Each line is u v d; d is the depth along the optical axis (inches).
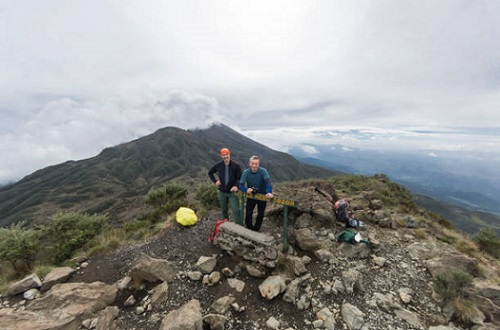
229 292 162.2
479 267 181.0
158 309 152.6
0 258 220.2
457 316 138.4
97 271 205.6
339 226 251.6
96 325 139.7
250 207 207.9
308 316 143.2
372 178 585.0
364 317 139.5
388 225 266.1
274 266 174.7
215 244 219.9
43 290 177.8
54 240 277.3
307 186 346.6
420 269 188.5
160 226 299.1
